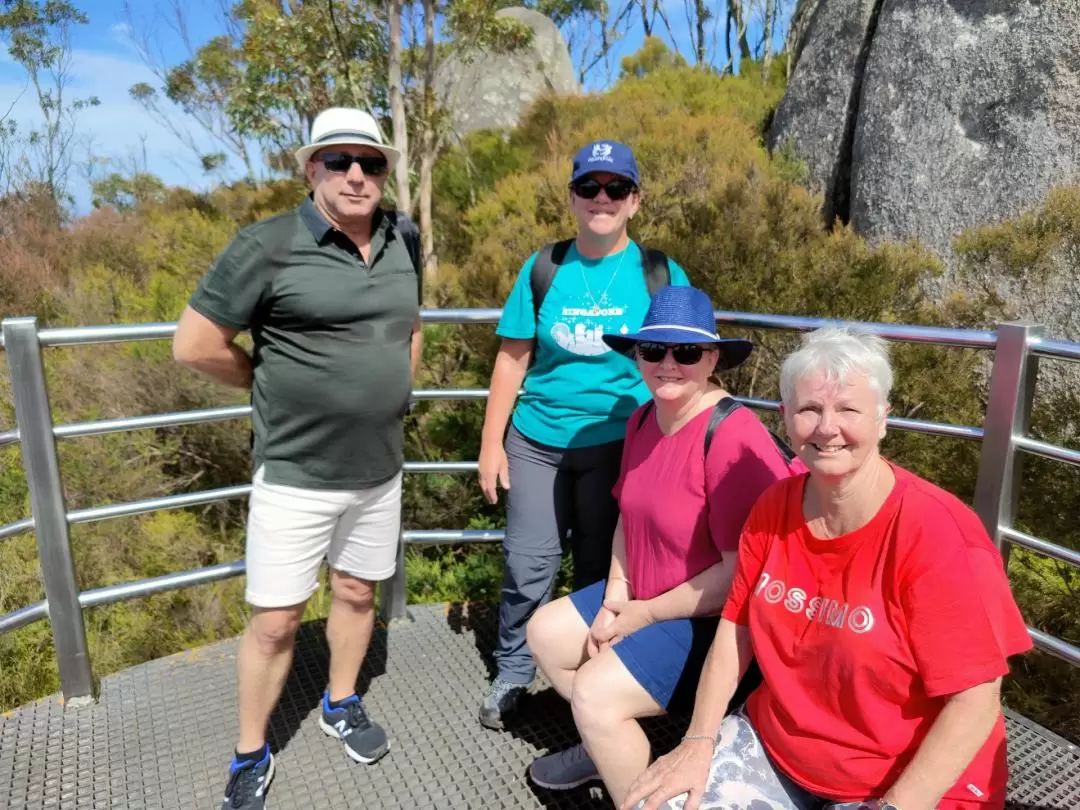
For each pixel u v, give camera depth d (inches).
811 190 382.3
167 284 374.0
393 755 94.6
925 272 243.4
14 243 448.5
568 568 193.9
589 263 99.3
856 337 61.9
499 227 287.0
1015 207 298.0
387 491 89.5
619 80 544.1
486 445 107.3
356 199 78.6
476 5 450.9
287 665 87.3
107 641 184.7
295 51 415.5
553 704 104.0
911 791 56.5
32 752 95.7
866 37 370.3
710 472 76.4
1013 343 89.3
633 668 76.2
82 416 247.6
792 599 63.7
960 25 316.8
